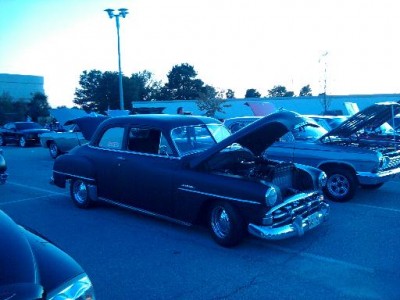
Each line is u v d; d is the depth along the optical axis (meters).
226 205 5.04
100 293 4.00
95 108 69.69
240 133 5.12
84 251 5.14
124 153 6.31
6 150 19.50
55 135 15.34
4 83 75.06
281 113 5.02
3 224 2.83
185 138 5.90
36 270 2.44
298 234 4.93
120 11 21.80
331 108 31.97
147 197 5.94
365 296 3.87
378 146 8.08
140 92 79.06
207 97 34.22
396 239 5.45
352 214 6.67
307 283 4.17
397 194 8.14
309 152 7.72
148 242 5.44
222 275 4.39
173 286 4.14
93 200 6.93
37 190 9.01
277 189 4.84
